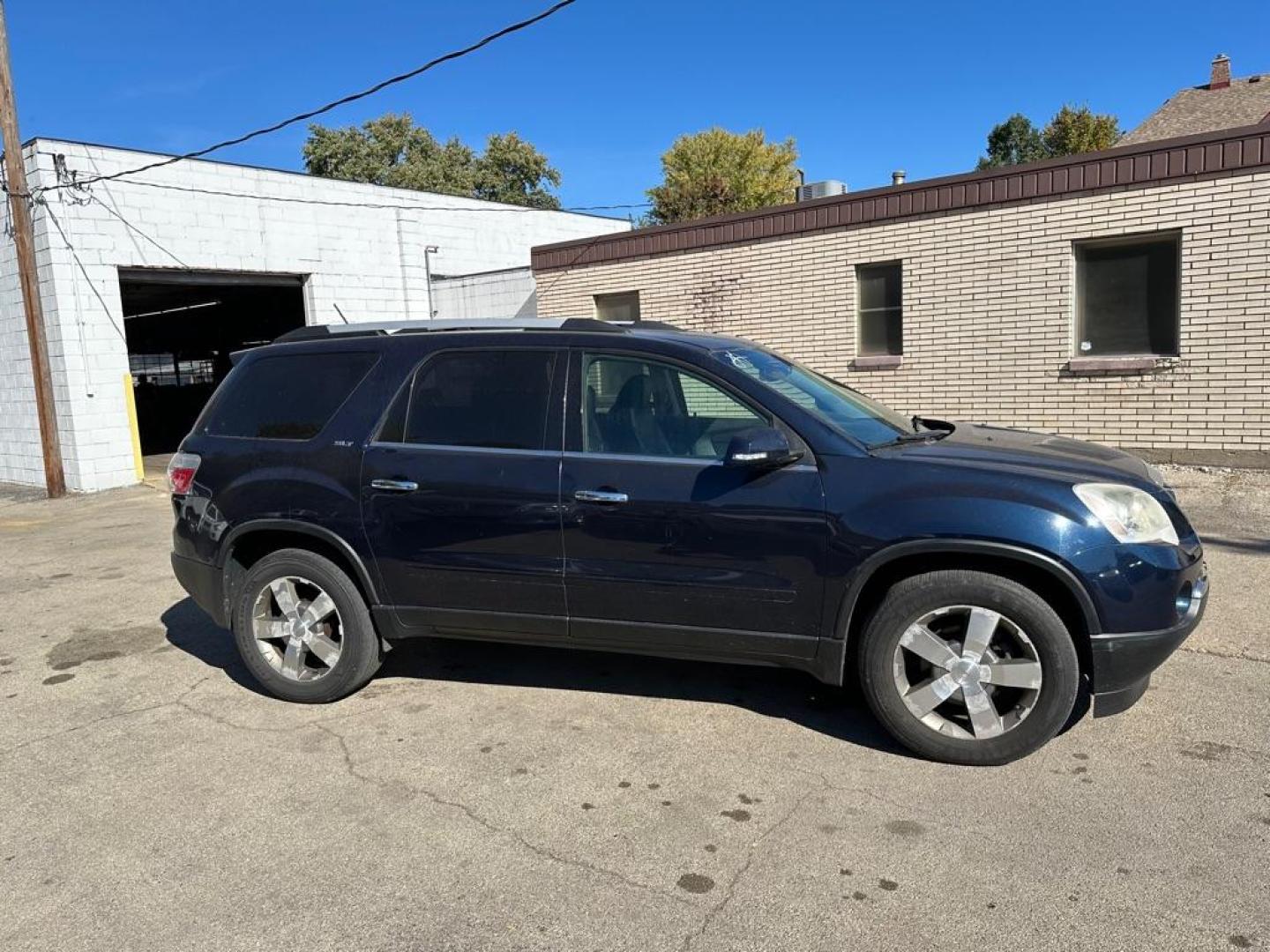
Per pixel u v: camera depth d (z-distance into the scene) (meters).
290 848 3.24
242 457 4.64
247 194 15.85
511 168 47.03
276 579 4.56
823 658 3.75
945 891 2.84
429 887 2.97
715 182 34.03
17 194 12.92
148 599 6.86
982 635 3.54
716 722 4.17
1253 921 2.64
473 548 4.15
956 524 3.47
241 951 2.69
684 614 3.89
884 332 11.53
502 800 3.52
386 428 4.37
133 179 14.41
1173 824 3.16
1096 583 3.38
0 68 12.66
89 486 14.12
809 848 3.11
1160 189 9.23
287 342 4.79
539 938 2.70
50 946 2.74
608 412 4.07
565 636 4.13
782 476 3.73
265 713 4.48
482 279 17.89
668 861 3.07
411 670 4.99
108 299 14.20
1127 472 3.72
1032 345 10.26
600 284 14.01
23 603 6.87
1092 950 2.55
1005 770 3.59
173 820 3.46
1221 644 4.81
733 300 12.66
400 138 45.44
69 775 3.88
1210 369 9.19
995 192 10.26
